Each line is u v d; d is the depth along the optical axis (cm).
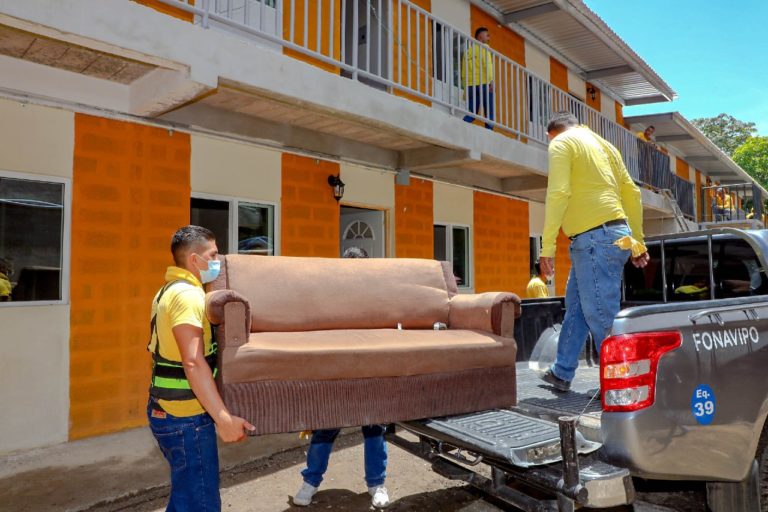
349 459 445
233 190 590
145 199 521
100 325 491
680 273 400
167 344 218
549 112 892
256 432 225
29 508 345
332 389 241
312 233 667
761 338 255
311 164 669
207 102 549
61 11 355
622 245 293
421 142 717
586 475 200
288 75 492
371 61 798
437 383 261
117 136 505
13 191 452
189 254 232
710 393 231
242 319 230
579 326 313
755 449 247
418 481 399
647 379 219
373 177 753
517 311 288
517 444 215
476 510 350
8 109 445
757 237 333
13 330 445
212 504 220
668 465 220
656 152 1362
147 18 398
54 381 465
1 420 437
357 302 300
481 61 811
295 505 355
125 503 357
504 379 279
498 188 998
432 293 319
